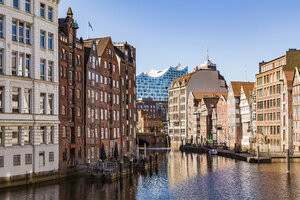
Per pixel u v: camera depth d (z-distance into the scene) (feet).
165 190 170.30
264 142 370.32
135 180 196.65
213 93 536.01
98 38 278.46
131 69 325.62
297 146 309.83
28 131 166.09
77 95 217.77
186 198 154.20
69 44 207.31
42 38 176.04
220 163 282.97
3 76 153.69
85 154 225.56
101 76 257.55
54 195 150.41
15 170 157.79
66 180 186.29
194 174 222.07
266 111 369.71
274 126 353.92
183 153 404.36
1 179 151.53
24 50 164.76
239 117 431.84
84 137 224.74
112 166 220.64
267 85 369.09
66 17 205.77
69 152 200.75
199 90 551.18
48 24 178.29
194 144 469.98
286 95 326.24
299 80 304.91
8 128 154.71
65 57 200.85
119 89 294.05
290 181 190.90
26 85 164.86
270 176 208.13
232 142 437.58
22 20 163.94
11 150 155.63
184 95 555.28
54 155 180.34
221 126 469.57
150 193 163.12
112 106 277.85
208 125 497.05
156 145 591.37
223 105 464.65
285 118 332.19
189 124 544.62
